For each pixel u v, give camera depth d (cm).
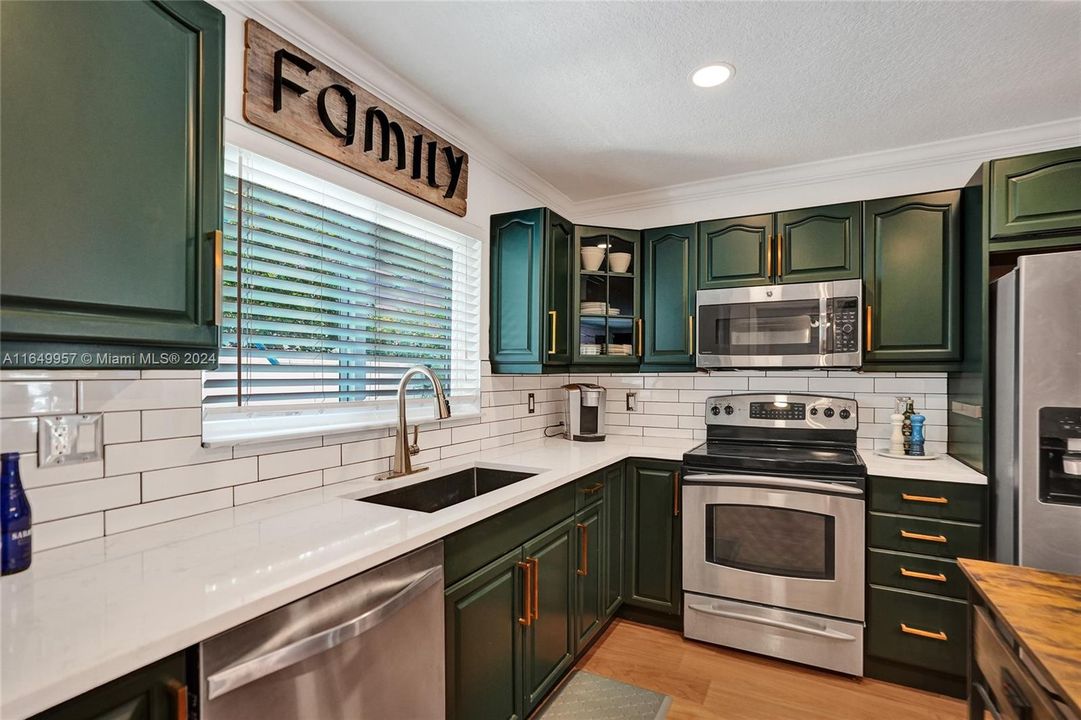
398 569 125
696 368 291
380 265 204
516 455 258
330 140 177
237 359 154
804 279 267
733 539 248
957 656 212
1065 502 185
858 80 201
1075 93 210
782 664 238
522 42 179
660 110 225
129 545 119
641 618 280
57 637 78
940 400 267
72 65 90
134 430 127
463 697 151
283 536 127
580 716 200
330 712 109
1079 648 89
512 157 275
